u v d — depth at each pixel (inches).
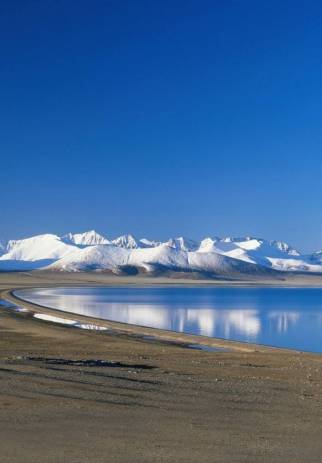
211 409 728.3
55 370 1050.1
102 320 2977.4
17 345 1802.4
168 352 1648.6
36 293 6328.7
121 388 863.7
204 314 3754.9
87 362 1289.4
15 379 918.4
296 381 1044.5
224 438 579.5
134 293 6963.6
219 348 1952.5
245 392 869.2
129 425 628.7
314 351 2039.9
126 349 1724.9
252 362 1437.0
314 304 5103.3
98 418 660.1
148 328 2600.9
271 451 534.6
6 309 3567.9
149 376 1026.1
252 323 3171.8
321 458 515.8
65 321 2930.6
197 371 1186.0
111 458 504.1
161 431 603.8
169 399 787.4
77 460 497.0
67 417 661.9
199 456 514.6
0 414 671.8
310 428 630.5
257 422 657.0
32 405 724.7
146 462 494.6
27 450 525.3
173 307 4434.1
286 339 2444.6
